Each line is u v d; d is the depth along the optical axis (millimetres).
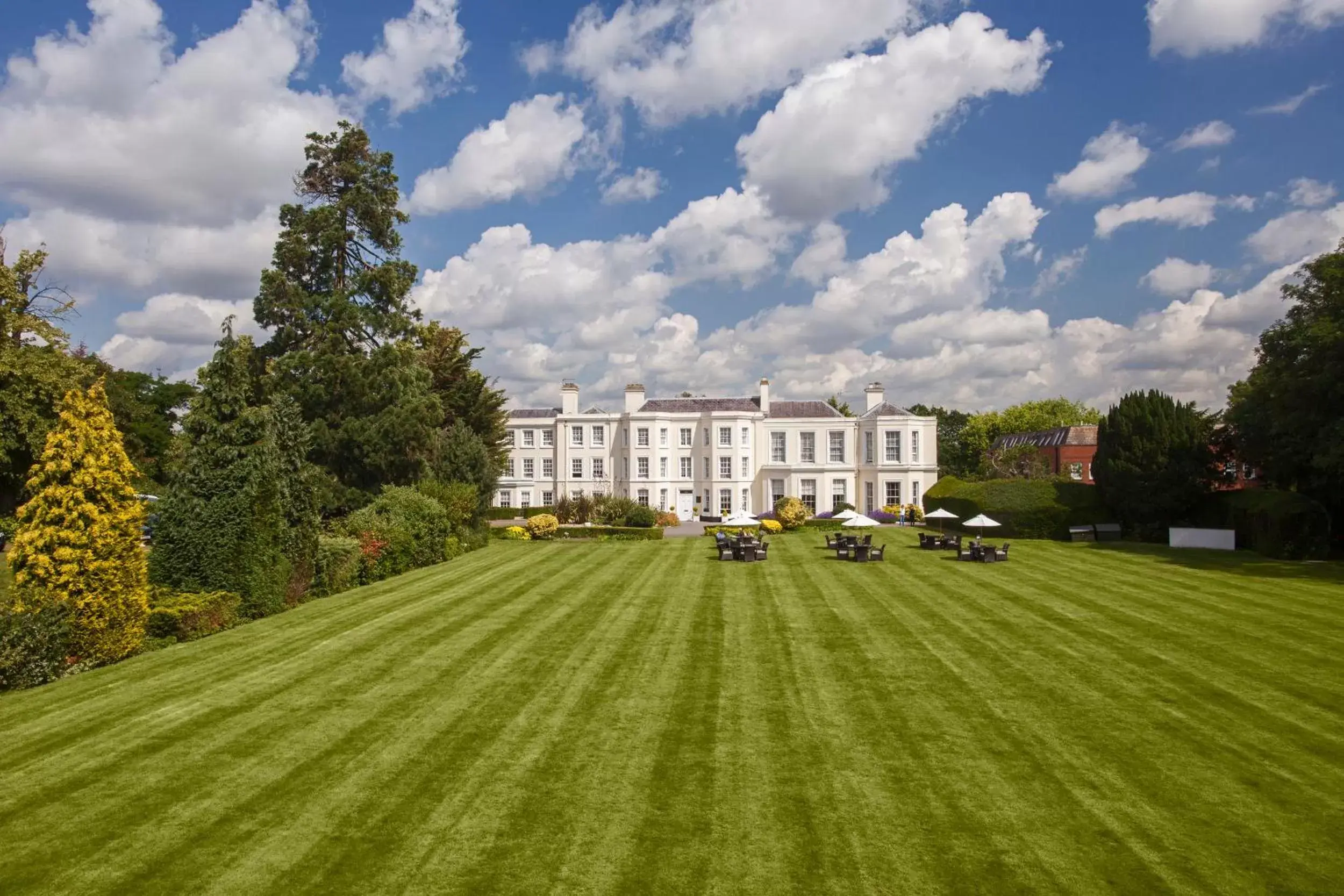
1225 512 30688
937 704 11695
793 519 38688
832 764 9484
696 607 19016
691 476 58469
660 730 10625
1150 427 32188
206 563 17359
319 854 7441
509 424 62188
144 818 8164
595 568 26000
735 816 8180
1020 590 21000
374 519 26062
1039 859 7332
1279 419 27297
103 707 11594
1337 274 24766
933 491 40188
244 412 18344
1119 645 15000
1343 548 29391
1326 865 7207
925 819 8133
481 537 33656
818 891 6836
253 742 10211
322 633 16375
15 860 7328
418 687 12586
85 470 14000
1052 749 9945
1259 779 9023
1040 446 74250
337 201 35500
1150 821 8047
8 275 29984
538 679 13016
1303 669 13312
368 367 33656
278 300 33875
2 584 16969
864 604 19328
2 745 10125
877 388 58500
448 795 8672
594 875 7098
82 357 42281
